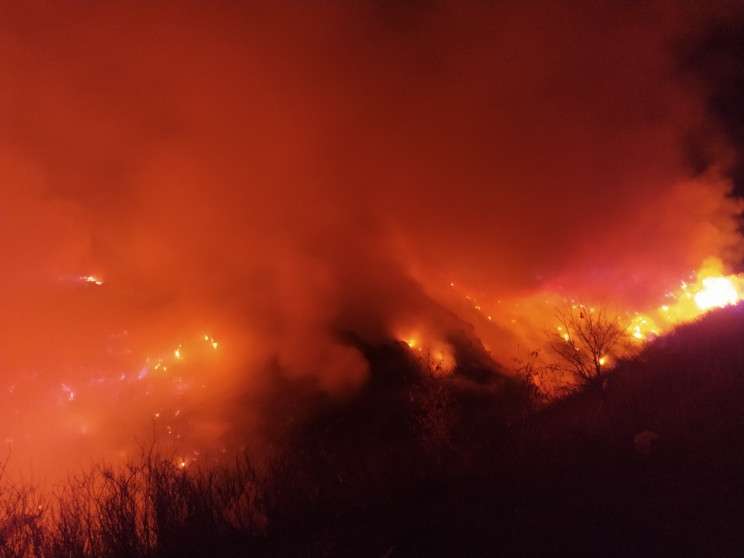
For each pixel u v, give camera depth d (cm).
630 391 614
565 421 546
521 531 348
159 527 413
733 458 403
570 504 372
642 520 345
